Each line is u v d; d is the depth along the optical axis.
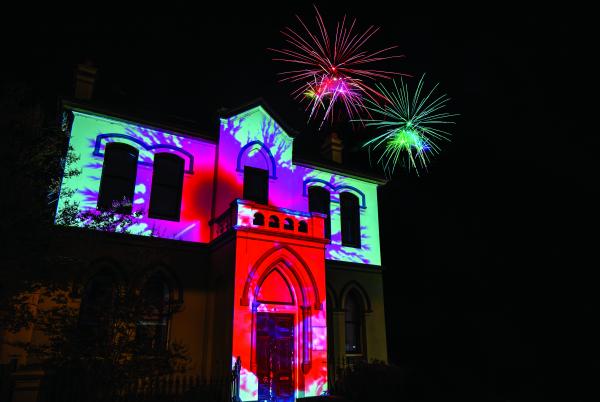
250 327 13.39
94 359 9.32
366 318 18.81
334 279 18.44
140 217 15.07
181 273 15.08
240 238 13.90
